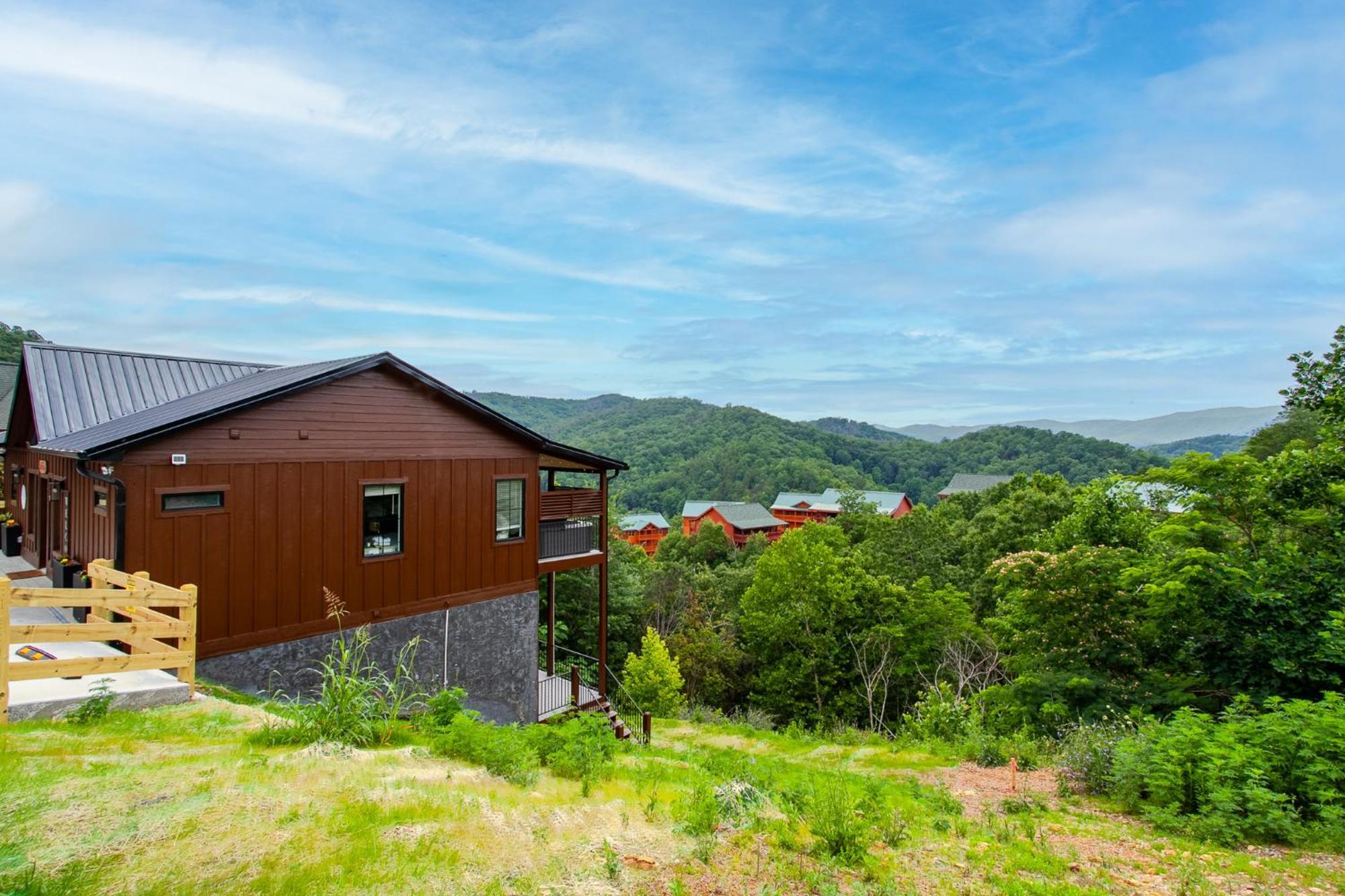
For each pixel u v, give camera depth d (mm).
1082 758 8500
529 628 14109
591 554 15883
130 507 8695
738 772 7414
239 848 3855
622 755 8656
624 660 31047
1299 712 7348
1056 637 14695
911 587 31281
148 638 6938
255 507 9906
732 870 4598
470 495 12938
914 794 7656
